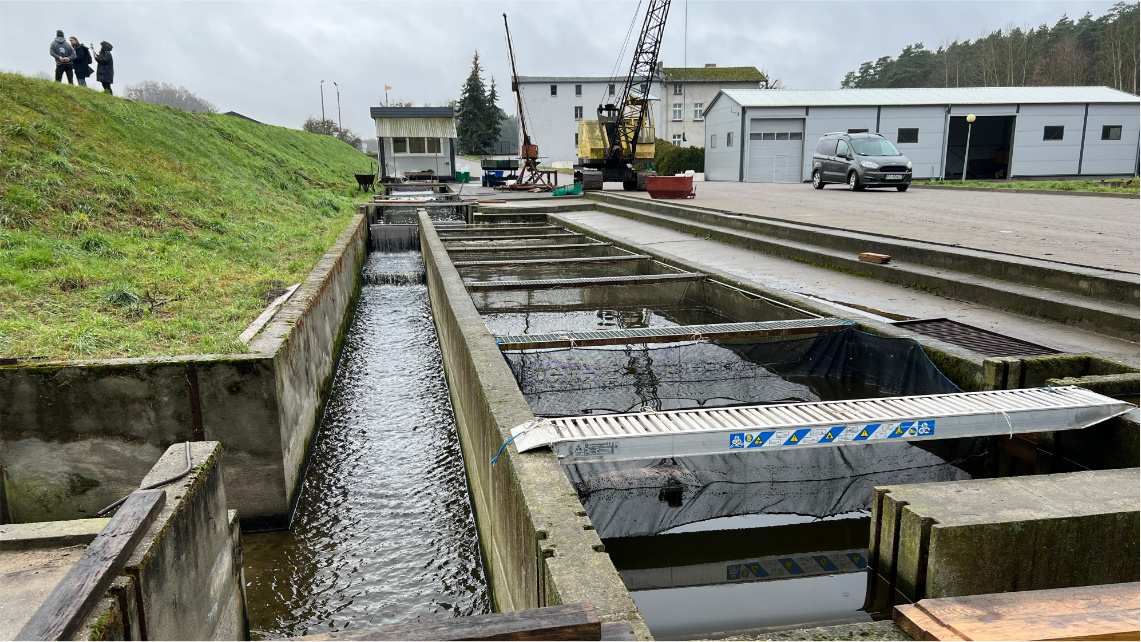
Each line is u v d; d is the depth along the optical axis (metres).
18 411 5.96
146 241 11.77
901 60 90.38
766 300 9.11
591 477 5.11
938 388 6.11
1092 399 4.96
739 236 14.77
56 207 11.54
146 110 20.38
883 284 10.27
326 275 10.84
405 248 23.08
